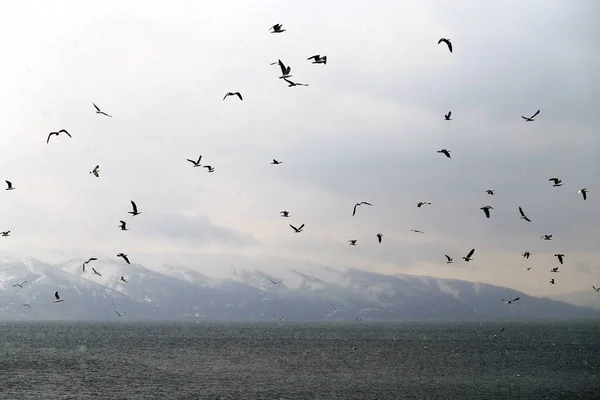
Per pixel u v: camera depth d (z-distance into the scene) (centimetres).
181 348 18100
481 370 12175
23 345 19275
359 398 8831
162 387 9725
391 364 13325
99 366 12750
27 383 10106
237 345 19612
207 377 10944
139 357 14962
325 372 11788
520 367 12706
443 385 10038
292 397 8881
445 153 6400
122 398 8731
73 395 8956
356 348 18338
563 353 16300
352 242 8212
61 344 19850
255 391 9369
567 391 9419
